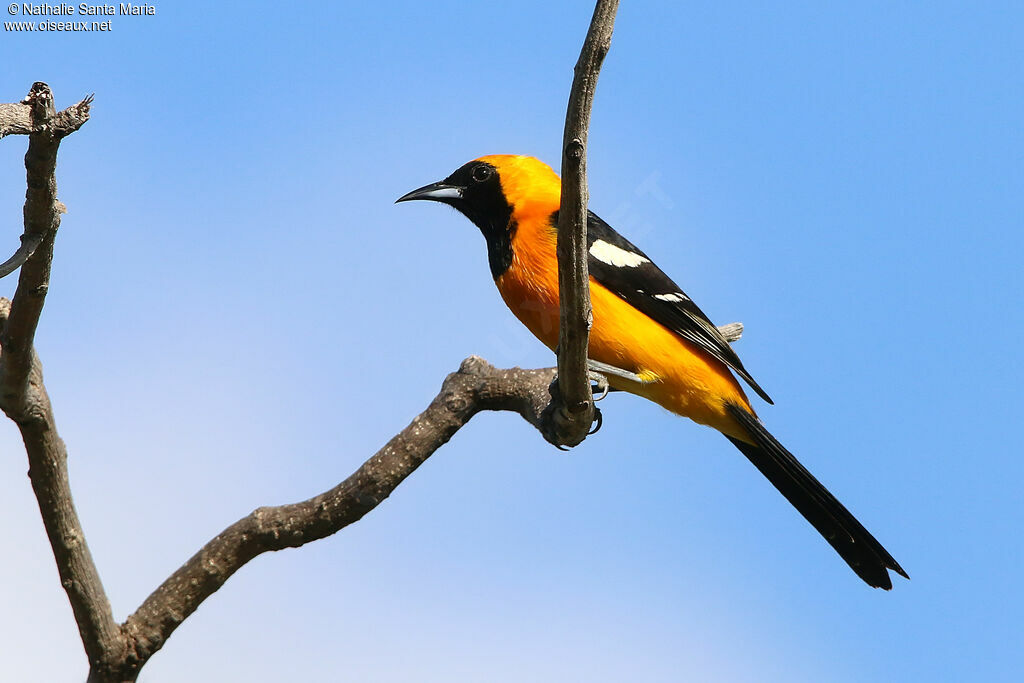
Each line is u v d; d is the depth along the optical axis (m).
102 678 6.62
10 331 5.76
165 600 6.70
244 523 6.91
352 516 6.98
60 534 6.29
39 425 6.02
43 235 5.53
